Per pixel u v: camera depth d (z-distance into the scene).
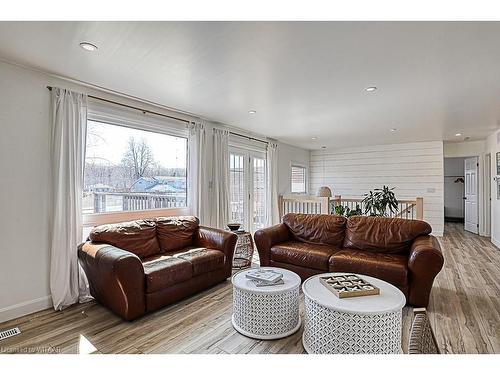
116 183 3.58
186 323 2.53
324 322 1.91
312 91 3.33
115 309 2.62
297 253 3.47
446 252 5.23
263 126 5.21
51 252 2.82
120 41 2.19
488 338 2.27
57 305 2.78
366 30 2.02
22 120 2.67
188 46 2.26
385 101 3.71
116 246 3.01
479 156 6.97
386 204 5.70
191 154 4.40
